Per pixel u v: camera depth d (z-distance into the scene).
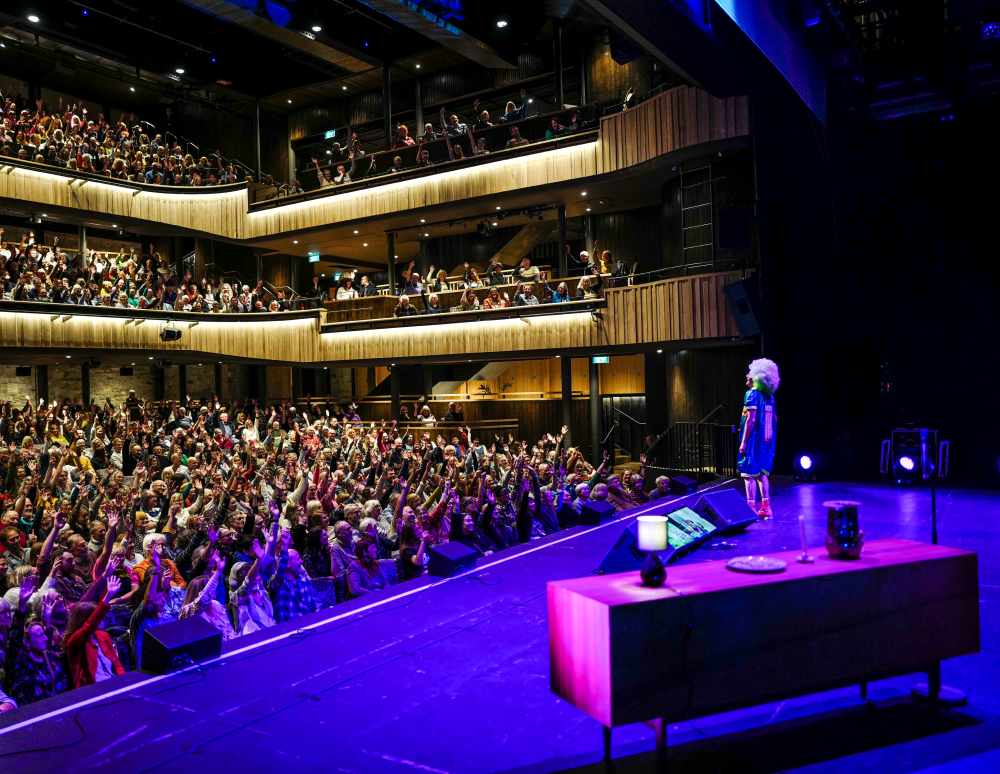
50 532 7.34
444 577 6.66
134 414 21.00
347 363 23.20
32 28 21.48
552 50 24.20
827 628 3.68
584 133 18.61
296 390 30.59
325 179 24.53
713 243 16.36
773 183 12.46
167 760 3.63
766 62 9.68
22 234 23.89
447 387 26.81
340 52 23.41
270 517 7.93
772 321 12.76
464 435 21.80
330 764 3.57
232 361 23.28
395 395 23.45
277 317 23.77
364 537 7.07
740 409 16.42
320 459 11.47
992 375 11.70
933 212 11.41
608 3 8.08
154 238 27.84
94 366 20.88
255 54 24.88
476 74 25.81
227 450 15.32
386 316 22.83
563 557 7.29
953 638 3.97
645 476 18.03
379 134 28.55
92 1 20.66
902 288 11.98
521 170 19.84
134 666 5.70
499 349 20.14
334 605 6.50
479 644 5.02
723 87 10.65
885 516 8.48
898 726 3.76
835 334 12.39
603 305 18.19
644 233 22.41
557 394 25.34
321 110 29.19
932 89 10.96
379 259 30.28
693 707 3.41
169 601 6.32
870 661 3.77
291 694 4.34
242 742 3.79
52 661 5.26
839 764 3.41
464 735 3.82
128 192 22.42
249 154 30.41
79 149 21.59
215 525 8.65
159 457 13.38
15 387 23.23
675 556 6.40
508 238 24.86
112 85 27.34
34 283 18.86
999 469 11.63
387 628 5.37
